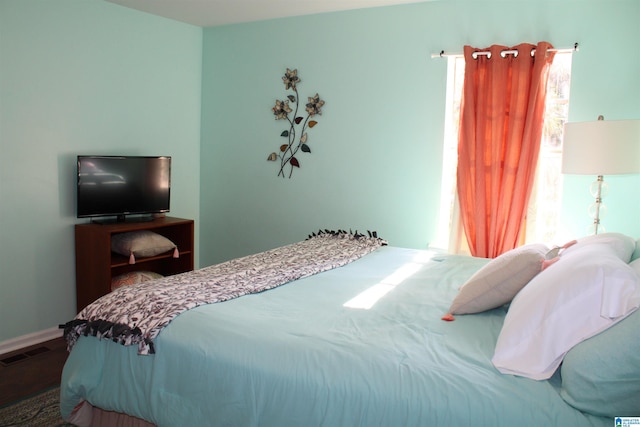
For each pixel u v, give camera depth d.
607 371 1.37
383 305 2.12
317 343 1.70
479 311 2.02
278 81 4.26
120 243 3.62
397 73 3.77
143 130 4.09
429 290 2.37
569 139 2.83
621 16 3.11
